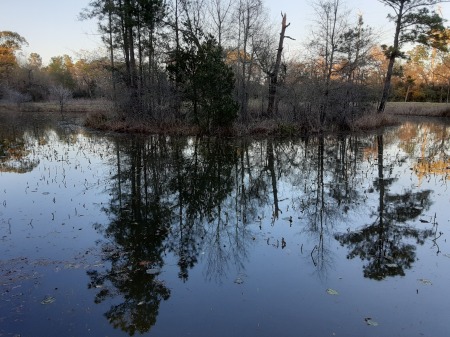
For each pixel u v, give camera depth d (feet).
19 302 16.85
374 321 15.78
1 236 24.02
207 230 26.40
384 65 135.95
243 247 23.41
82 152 57.16
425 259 21.67
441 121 121.29
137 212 29.78
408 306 16.97
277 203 33.12
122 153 56.85
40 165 46.93
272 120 82.07
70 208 30.01
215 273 19.88
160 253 22.33
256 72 96.27
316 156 56.54
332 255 22.22
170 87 77.77
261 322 15.69
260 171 46.42
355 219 28.63
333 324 15.60
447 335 14.90
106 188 36.55
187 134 74.90
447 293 18.07
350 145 67.46
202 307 16.74
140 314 16.15
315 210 30.89
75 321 15.58
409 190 36.52
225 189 37.81
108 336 14.66
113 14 81.25
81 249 22.45
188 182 40.29
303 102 83.82
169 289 18.21
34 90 190.70
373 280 19.26
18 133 82.17
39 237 24.00
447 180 40.47
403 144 69.00
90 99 184.75
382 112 104.68
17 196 32.96
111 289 18.07
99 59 105.70
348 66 86.94
